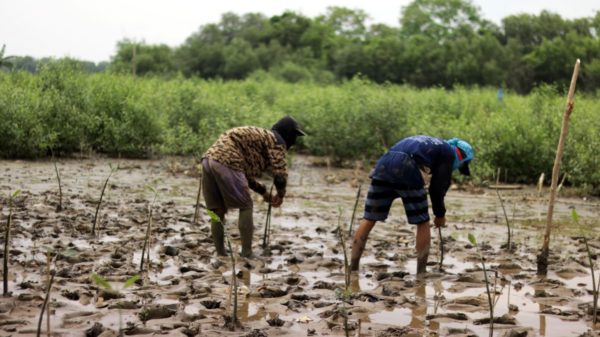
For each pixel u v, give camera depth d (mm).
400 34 101812
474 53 68938
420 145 6598
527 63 69062
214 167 7102
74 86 17891
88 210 9797
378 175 6691
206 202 7328
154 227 8695
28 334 4391
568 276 6938
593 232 9711
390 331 4762
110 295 5359
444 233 9289
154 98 19297
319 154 18516
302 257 7227
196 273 6340
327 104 18562
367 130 17375
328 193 13133
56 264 6465
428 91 27344
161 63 69062
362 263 7227
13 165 14836
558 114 15602
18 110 15961
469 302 5680
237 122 18609
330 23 108688
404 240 8547
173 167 15539
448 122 18047
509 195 13539
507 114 18188
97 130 17469
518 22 90375
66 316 4824
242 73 72312
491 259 7609
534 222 10492
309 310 5309
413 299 5707
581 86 51844
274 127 7551
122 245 7508
